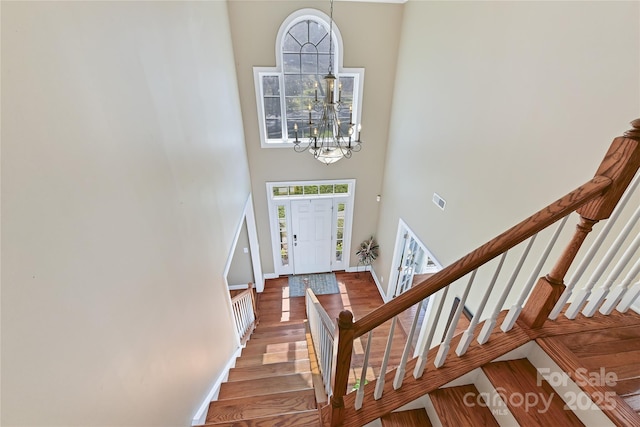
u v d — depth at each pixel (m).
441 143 3.37
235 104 4.12
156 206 1.69
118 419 1.26
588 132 1.72
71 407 1.01
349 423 1.46
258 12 4.03
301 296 5.66
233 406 2.29
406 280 5.15
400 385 1.51
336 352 1.27
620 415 1.09
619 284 1.52
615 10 1.53
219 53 3.33
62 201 1.00
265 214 5.55
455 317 1.36
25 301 0.85
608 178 1.17
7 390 0.79
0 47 0.79
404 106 4.35
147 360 1.53
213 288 2.69
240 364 3.23
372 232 6.03
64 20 1.03
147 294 1.55
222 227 3.09
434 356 1.61
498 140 2.46
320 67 4.56
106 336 1.21
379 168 5.40
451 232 3.26
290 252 6.05
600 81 1.63
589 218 1.24
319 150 3.71
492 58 2.47
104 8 1.26
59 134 0.99
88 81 1.15
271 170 5.15
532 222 1.17
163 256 1.75
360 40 4.37
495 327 1.57
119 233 1.32
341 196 5.59
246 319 4.35
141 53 1.58
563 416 1.24
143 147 1.57
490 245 1.18
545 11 1.95
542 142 2.04
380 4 4.17
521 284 2.28
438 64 3.35
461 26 2.88
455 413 1.40
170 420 1.76
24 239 0.85
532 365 1.45
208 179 2.68
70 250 1.03
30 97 0.89
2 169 0.79
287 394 2.34
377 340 4.45
